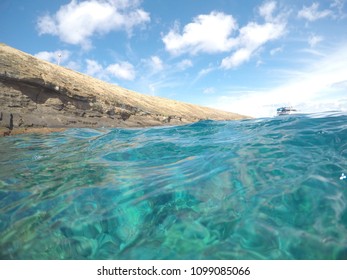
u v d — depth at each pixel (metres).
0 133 7.98
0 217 2.42
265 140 4.62
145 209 2.50
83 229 2.23
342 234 1.94
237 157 3.78
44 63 16.28
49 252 1.98
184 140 5.77
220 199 2.59
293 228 2.06
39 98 10.95
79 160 4.43
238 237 2.03
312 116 6.68
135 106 18.34
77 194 2.88
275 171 3.09
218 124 8.58
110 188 3.01
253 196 2.57
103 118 13.23
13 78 10.04
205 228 2.16
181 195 2.72
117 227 2.26
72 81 15.48
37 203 2.69
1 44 15.07
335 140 4.04
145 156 4.52
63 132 9.27
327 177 2.80
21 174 3.66
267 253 1.86
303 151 3.74
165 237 2.10
